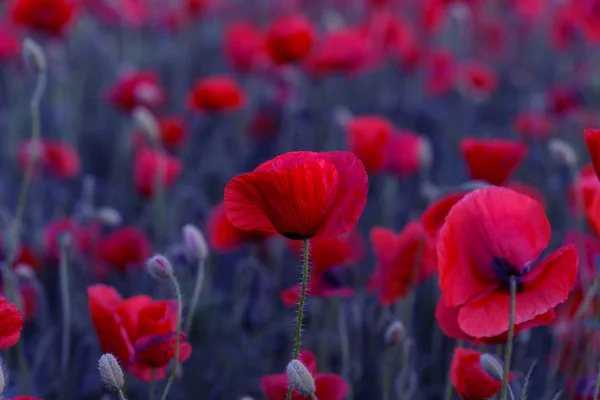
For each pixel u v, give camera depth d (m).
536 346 3.98
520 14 9.00
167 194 5.61
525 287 1.96
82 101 7.57
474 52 9.05
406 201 5.70
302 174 1.75
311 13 10.67
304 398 2.27
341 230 1.85
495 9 9.80
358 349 3.35
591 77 6.73
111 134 6.91
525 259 1.97
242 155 6.47
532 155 5.75
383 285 2.65
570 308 2.76
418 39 8.88
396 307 3.42
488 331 1.93
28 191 5.33
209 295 3.86
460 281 1.94
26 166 5.11
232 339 3.81
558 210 5.46
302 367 1.86
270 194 1.80
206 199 5.65
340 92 7.46
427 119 7.36
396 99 7.68
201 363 3.76
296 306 3.82
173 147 5.37
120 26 8.95
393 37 6.76
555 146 3.24
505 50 9.32
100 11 8.42
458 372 2.12
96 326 2.29
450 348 3.84
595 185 3.21
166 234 4.71
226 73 8.48
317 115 6.55
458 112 7.19
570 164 3.24
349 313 3.59
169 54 8.32
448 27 8.34
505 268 1.96
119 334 2.26
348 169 1.86
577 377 2.65
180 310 2.20
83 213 4.04
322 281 2.93
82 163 6.63
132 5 7.79
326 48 5.50
